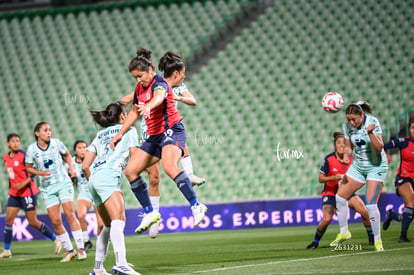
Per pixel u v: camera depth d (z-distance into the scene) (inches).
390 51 2699.3
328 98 1090.7
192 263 1016.9
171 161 802.2
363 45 2743.6
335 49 2751.0
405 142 1230.9
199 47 2878.9
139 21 3174.2
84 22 3265.3
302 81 2647.6
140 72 789.2
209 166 2389.3
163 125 817.5
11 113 2874.0
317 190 2237.9
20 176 1339.8
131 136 824.9
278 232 1654.8
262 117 2539.4
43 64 3085.6
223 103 2625.5
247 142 2455.7
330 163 1173.7
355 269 792.3
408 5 2832.2
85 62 3041.3
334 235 1467.8
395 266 803.4
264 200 1849.2
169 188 2309.3
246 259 1030.4
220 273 829.8
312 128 2469.2
